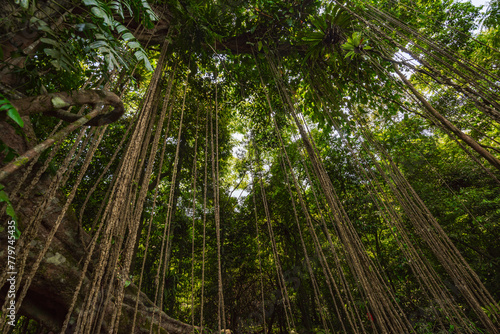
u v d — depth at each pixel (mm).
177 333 2379
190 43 2473
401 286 6043
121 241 1182
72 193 916
